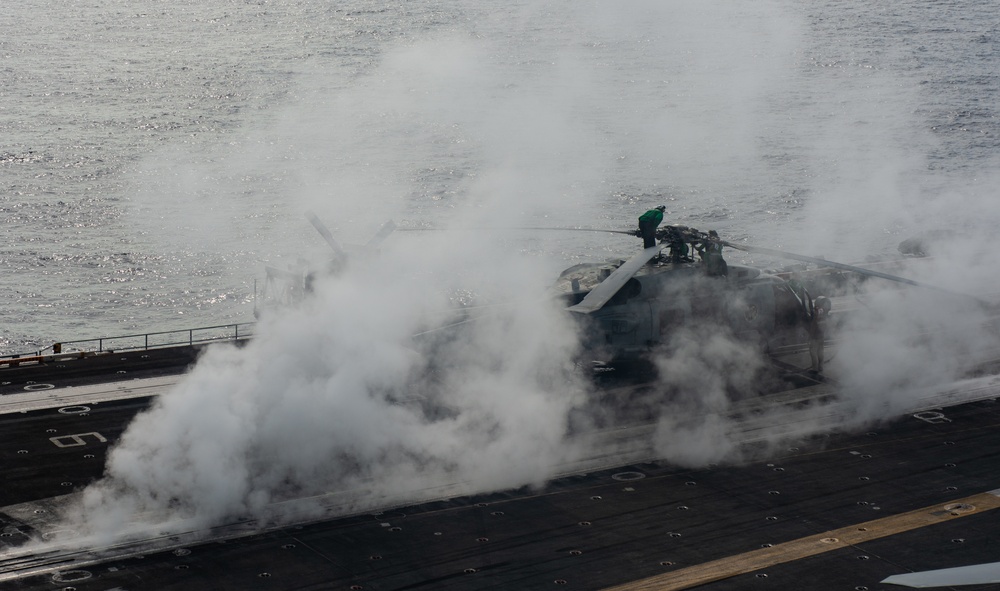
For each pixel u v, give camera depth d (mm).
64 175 189000
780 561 43250
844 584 41469
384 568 42344
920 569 42625
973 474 52219
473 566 42562
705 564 42938
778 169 183250
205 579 41281
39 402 60250
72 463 51625
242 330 118875
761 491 50031
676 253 63969
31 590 40125
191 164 198750
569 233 150500
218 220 162000
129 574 41500
